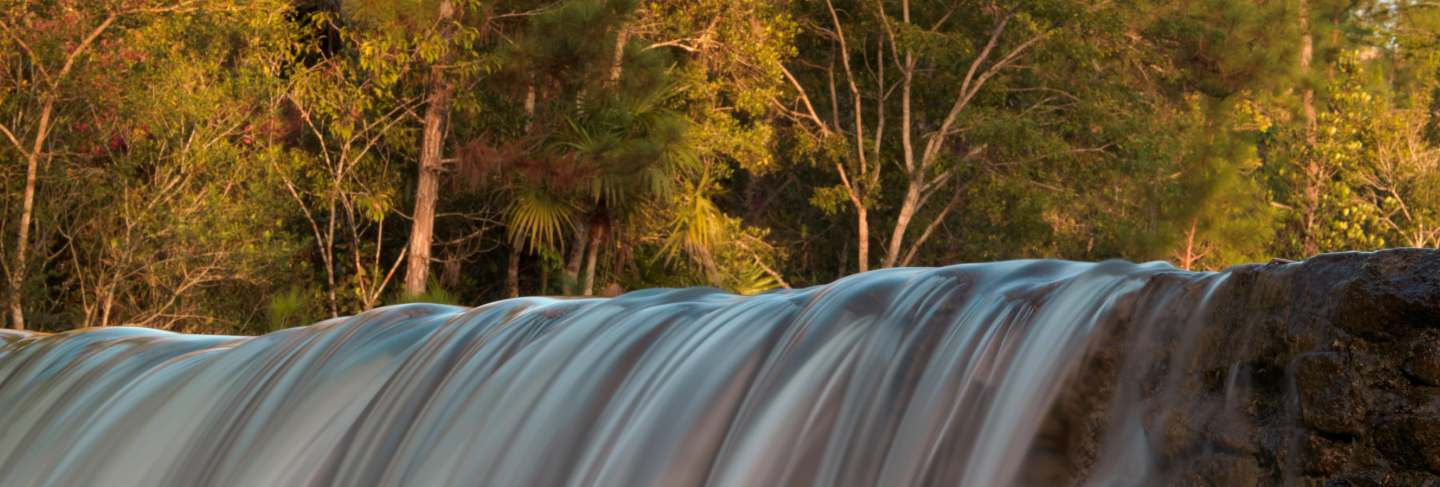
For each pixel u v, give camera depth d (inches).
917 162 896.9
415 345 182.7
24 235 563.2
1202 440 100.1
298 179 683.4
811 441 128.6
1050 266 129.3
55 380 219.6
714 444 136.8
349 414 175.5
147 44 584.1
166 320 599.8
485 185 658.2
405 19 583.8
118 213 591.2
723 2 753.6
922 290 134.0
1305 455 91.5
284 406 181.5
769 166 830.5
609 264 763.4
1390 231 836.6
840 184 926.4
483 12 610.9
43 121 557.9
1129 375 107.7
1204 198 789.2
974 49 876.0
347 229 748.0
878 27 851.4
